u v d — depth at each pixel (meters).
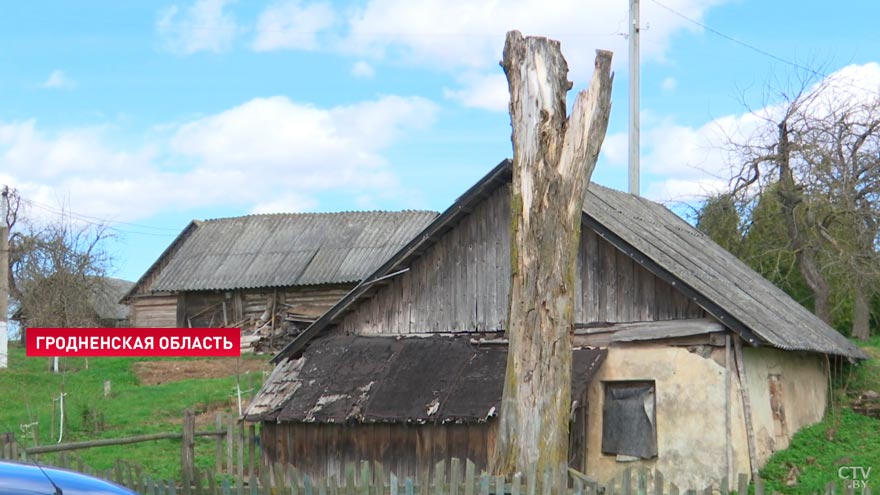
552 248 12.84
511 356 12.99
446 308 18.77
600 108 12.97
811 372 20.30
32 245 44.47
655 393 16.72
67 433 22.11
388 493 11.95
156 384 29.92
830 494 11.02
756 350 17.05
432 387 16.92
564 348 12.84
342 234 39.12
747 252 31.27
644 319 16.98
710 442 16.14
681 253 19.11
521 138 13.02
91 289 45.75
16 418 23.88
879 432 18.91
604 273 17.47
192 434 17.55
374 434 17.44
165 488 12.52
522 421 12.73
